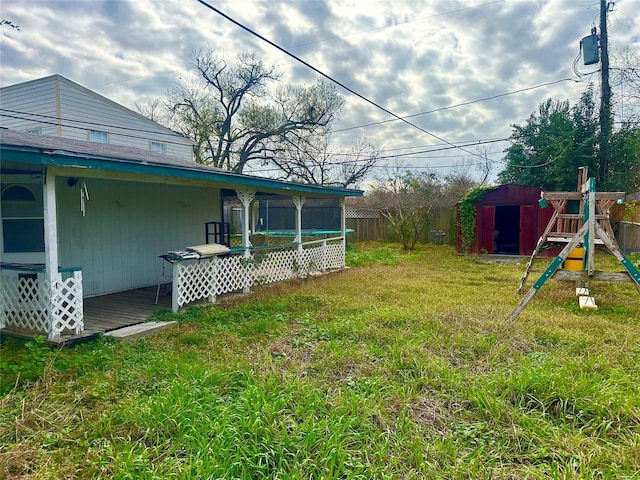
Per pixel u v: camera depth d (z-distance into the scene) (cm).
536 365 365
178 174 556
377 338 452
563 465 235
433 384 336
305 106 2353
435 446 250
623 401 291
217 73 2320
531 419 277
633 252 1315
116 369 380
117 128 1395
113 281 745
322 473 223
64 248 658
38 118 1238
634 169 1461
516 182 1816
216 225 982
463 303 650
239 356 407
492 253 1416
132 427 275
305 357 402
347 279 911
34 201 600
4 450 255
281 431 259
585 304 613
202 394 314
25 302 478
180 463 236
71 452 253
